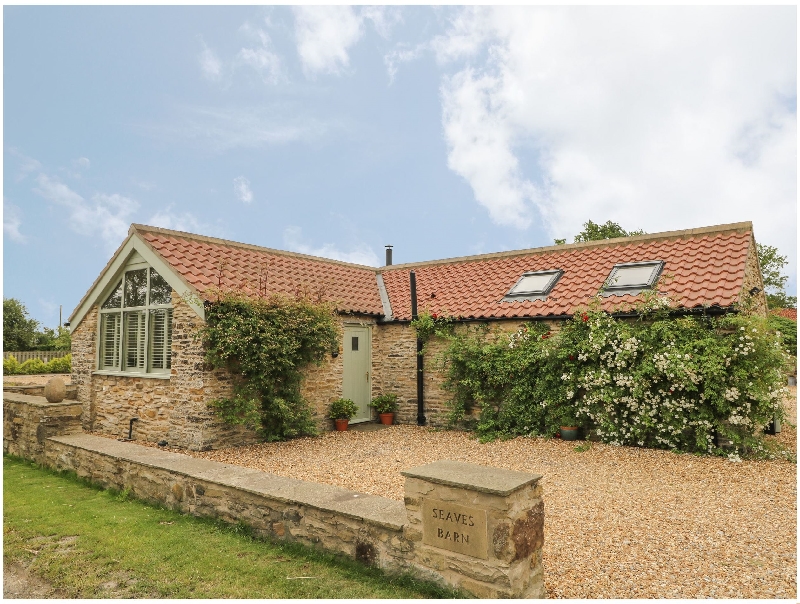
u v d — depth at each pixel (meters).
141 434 10.69
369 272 16.08
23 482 7.75
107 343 11.99
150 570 4.52
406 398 13.18
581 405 10.22
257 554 4.86
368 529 4.44
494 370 11.19
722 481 7.27
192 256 11.00
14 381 17.75
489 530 3.71
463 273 14.33
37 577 4.48
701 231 11.48
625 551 4.87
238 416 10.02
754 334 8.45
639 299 9.88
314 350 10.98
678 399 9.04
